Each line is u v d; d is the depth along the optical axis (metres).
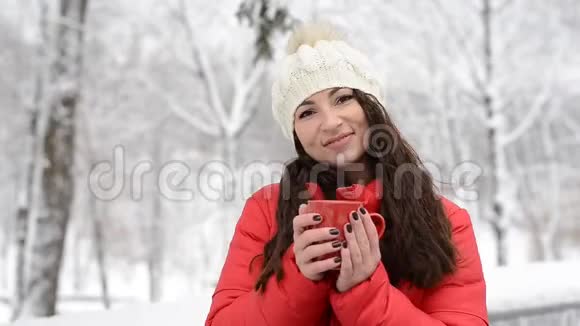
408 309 1.03
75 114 8.36
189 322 2.40
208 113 11.79
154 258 16.50
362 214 0.97
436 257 1.16
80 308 15.38
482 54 10.88
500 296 2.25
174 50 11.59
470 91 10.63
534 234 15.76
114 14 11.25
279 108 1.34
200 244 16.28
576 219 15.55
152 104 12.41
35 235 7.94
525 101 12.24
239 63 11.51
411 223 1.19
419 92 11.41
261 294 1.08
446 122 11.60
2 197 15.35
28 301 7.82
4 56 11.47
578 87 11.80
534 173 14.80
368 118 1.26
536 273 3.00
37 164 9.05
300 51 1.29
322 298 1.04
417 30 10.96
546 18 11.20
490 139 10.11
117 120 12.59
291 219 1.21
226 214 10.09
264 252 1.23
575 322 2.44
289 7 4.76
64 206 8.05
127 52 11.72
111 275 19.30
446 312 1.15
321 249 0.97
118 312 2.65
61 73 8.28
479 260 1.25
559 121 13.81
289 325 1.04
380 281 1.01
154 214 15.82
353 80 1.24
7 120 12.41
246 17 4.73
